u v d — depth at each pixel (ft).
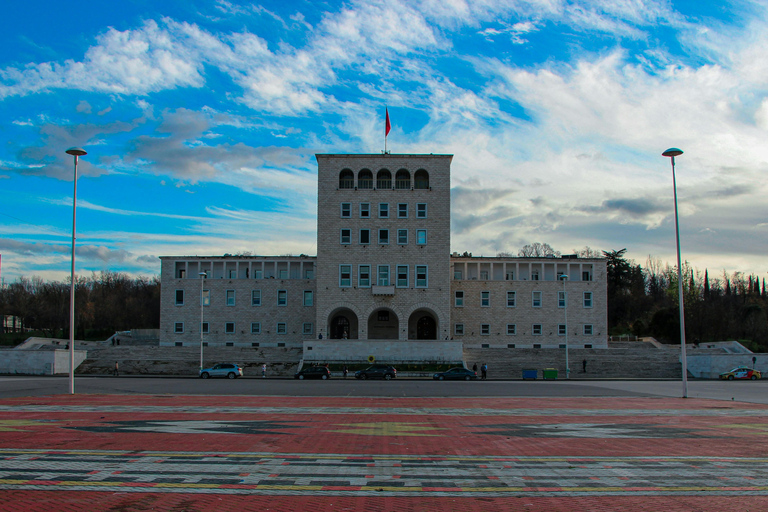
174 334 275.39
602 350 244.83
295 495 41.09
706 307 337.11
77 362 232.32
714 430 73.00
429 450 57.93
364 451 56.95
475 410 95.81
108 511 36.60
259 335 274.77
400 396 124.77
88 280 510.17
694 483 45.29
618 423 79.56
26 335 386.73
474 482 45.21
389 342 234.17
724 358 221.87
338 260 243.19
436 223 244.63
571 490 43.09
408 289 241.76
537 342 273.95
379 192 245.86
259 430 69.67
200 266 282.77
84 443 59.26
